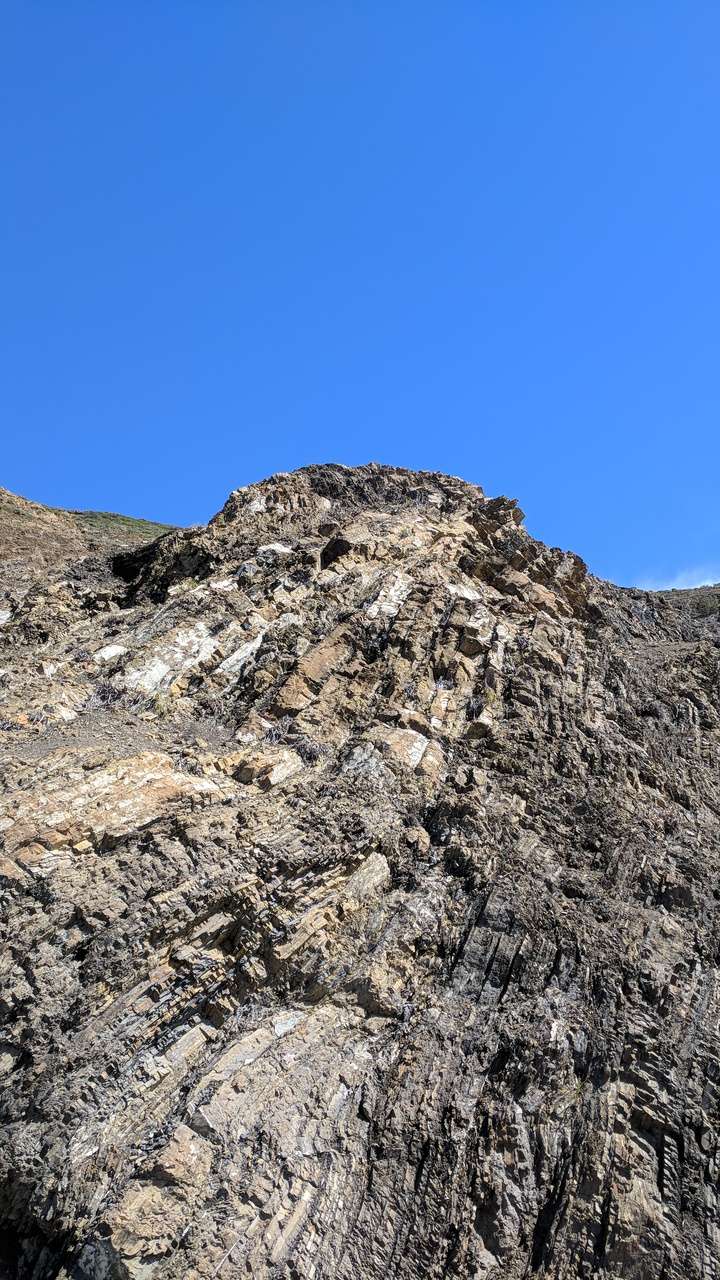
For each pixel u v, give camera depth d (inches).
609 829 709.9
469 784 706.2
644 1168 490.3
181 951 514.9
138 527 2010.3
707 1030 573.9
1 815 531.8
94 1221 412.8
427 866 636.7
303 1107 481.4
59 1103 437.4
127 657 780.6
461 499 1216.2
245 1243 419.5
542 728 787.4
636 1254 453.7
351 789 661.3
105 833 544.7
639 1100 523.2
